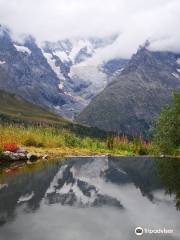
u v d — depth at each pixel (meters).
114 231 26.09
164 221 28.75
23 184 48.00
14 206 34.09
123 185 48.25
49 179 53.59
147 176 58.38
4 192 41.69
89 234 25.30
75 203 35.59
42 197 38.75
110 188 45.56
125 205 34.72
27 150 102.75
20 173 60.91
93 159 100.75
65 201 36.62
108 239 24.41
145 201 36.62
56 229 26.53
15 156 86.88
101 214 30.91
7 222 28.39
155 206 34.25
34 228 26.72
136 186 47.06
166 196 39.72
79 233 25.55
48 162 84.94
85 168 72.69
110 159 102.56
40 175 58.47
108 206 34.25
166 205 34.78
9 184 47.84
